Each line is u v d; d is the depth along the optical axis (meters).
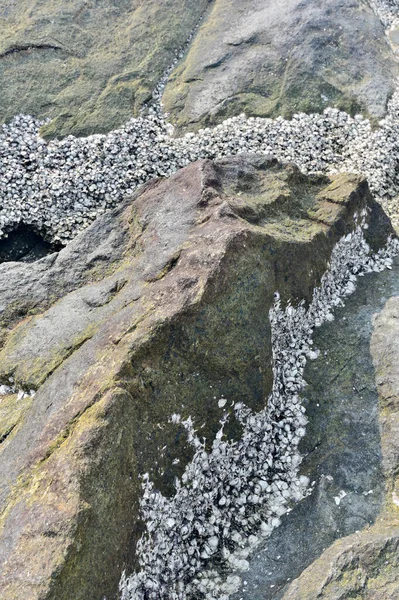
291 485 5.04
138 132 8.99
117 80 9.49
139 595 4.21
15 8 10.09
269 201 6.09
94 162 8.64
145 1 10.42
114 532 4.04
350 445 5.10
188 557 4.63
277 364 5.52
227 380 4.97
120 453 4.22
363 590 4.10
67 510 3.81
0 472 4.32
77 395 4.48
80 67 9.59
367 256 6.73
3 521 3.96
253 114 9.17
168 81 9.68
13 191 8.28
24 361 5.23
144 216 6.07
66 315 5.50
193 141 8.89
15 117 9.01
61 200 8.26
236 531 4.82
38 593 3.52
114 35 10.03
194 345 4.81
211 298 4.89
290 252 5.66
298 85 9.37
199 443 4.82
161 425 4.60
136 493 4.33
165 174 8.55
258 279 5.23
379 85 9.49
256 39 9.88
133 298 5.20
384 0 11.46
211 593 4.50
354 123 9.13
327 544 4.49
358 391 5.45
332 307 6.21
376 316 6.02
